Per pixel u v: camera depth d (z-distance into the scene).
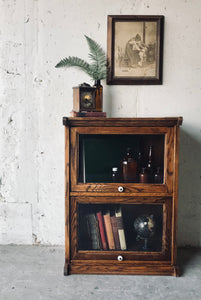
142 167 1.91
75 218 1.92
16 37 2.22
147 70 2.21
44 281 1.85
